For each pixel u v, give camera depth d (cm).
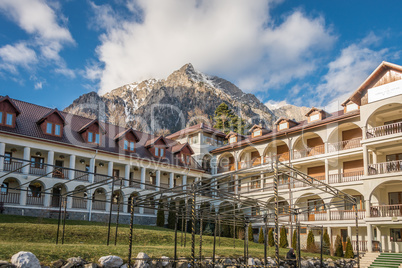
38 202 3484
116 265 1446
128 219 4050
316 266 2519
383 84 3484
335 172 4025
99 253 1540
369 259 3117
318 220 3891
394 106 3478
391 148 3503
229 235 4053
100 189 4019
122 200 4091
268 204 1959
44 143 3572
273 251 2688
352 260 3002
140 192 4238
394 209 3441
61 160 3822
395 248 3341
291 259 2145
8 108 3453
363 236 3656
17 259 1204
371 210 3381
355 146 3856
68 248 1563
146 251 1769
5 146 3453
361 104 3616
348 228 3597
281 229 3791
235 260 2055
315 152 4203
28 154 3453
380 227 3444
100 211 3850
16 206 3266
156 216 4331
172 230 3838
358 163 3881
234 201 1931
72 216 3606
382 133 3500
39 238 2158
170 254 1806
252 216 2139
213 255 1911
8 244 1579
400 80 3372
